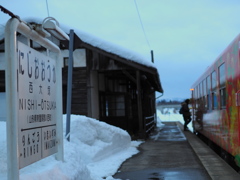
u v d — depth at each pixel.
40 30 3.84
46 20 3.87
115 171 6.86
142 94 19.50
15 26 3.17
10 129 3.07
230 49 6.56
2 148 4.30
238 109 5.88
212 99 9.45
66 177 4.30
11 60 3.10
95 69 14.09
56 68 4.59
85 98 14.10
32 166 4.13
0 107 13.63
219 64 7.99
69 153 5.25
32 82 3.63
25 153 3.36
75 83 14.20
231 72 6.48
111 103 16.23
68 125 6.86
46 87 4.09
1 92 13.70
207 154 8.70
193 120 17.77
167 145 11.48
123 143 9.94
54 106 4.41
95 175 6.09
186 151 9.80
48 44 4.25
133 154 9.34
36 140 3.68
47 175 3.96
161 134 16.86
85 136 7.92
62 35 4.36
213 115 9.30
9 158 3.08
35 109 3.69
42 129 3.89
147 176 6.40
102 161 7.85
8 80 3.09
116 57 12.99
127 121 15.96
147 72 13.43
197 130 15.10
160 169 7.06
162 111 73.69
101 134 8.80
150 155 9.10
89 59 14.20
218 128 8.39
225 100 7.27
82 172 5.07
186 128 19.66
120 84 19.45
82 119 8.28
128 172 6.82
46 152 4.01
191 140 12.67
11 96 3.08
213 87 9.19
